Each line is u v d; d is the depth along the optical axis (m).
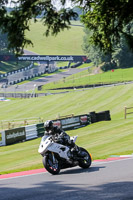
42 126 92.69
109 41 32.16
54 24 26.91
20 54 26.64
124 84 181.38
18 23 25.41
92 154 55.53
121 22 29.50
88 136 80.50
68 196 20.64
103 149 59.81
